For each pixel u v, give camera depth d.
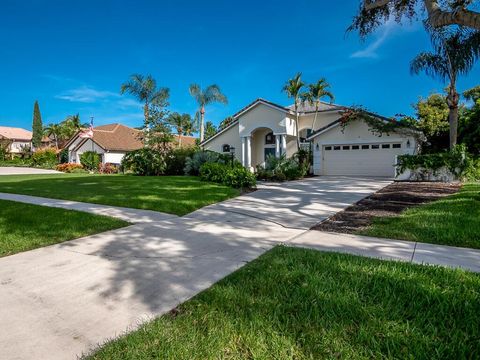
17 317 3.02
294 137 23.66
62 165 34.12
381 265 4.05
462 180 14.62
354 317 2.83
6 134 68.81
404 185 13.54
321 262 4.21
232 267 4.23
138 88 24.67
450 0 8.34
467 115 21.08
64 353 2.46
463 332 2.56
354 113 18.84
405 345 2.42
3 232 6.07
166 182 14.91
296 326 2.70
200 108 33.91
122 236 5.91
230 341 2.53
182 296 3.39
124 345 2.51
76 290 3.60
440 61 16.23
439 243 5.19
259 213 8.13
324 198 10.40
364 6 10.05
